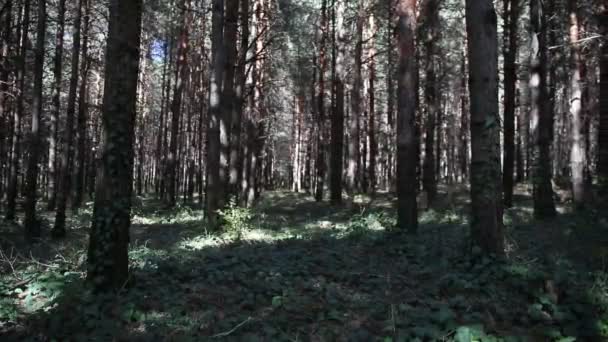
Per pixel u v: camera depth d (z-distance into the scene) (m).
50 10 20.75
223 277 7.04
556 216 14.96
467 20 7.93
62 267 7.62
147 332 5.00
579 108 16.66
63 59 23.58
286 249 10.31
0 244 12.66
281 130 59.00
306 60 30.25
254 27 25.44
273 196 37.91
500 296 6.07
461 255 7.86
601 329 4.98
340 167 24.11
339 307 5.89
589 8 16.72
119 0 6.14
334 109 24.27
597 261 8.05
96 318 5.21
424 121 30.81
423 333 4.72
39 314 5.25
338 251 9.68
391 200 25.84
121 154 6.13
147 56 33.25
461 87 35.44
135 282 6.44
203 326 5.21
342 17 24.47
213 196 14.72
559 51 19.08
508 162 18.64
